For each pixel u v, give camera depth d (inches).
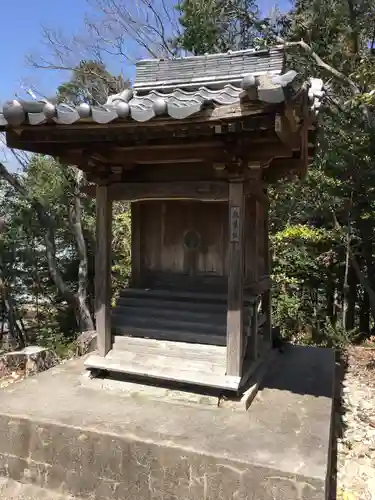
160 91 159.8
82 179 438.3
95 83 536.7
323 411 136.8
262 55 151.3
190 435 117.4
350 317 452.8
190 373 143.2
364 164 345.7
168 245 169.9
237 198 137.9
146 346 156.4
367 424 178.7
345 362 281.1
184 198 148.3
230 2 485.1
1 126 120.0
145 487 112.7
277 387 161.9
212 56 157.2
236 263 138.9
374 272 394.3
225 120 107.0
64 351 279.7
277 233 389.4
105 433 116.7
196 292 164.2
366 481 134.6
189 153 138.3
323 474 98.1
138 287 174.1
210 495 106.6
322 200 372.8
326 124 358.6
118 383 153.7
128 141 131.6
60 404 138.3
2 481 126.4
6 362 254.2
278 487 100.3
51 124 117.0
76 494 119.8
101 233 158.1
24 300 518.3
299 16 445.4
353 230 375.6
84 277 475.2
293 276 399.2
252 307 161.6
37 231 477.4
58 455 121.6
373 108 346.0
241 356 141.9
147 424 124.0
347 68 422.6
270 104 95.2
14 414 128.9
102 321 158.2
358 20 413.7
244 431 121.0
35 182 446.9
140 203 172.7
